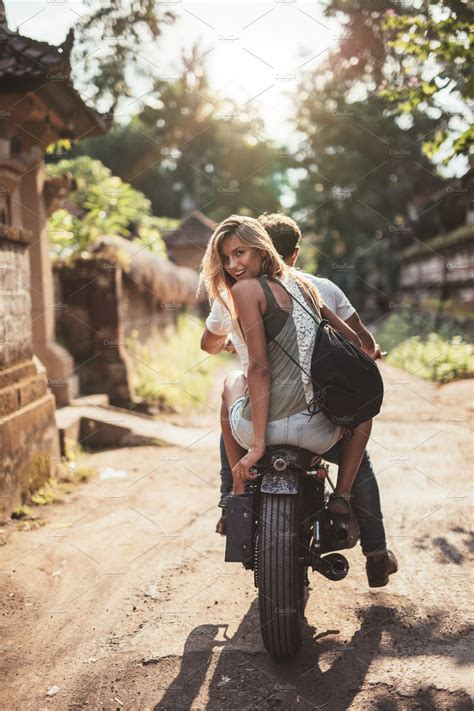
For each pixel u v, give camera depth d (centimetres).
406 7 609
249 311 269
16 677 269
